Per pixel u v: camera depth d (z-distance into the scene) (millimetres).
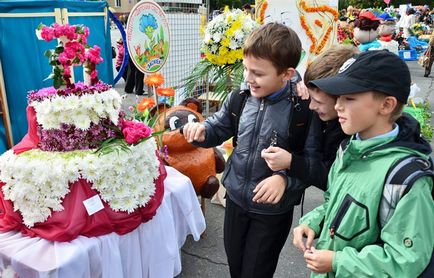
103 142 1803
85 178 1697
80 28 1793
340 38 7535
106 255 1726
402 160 1062
